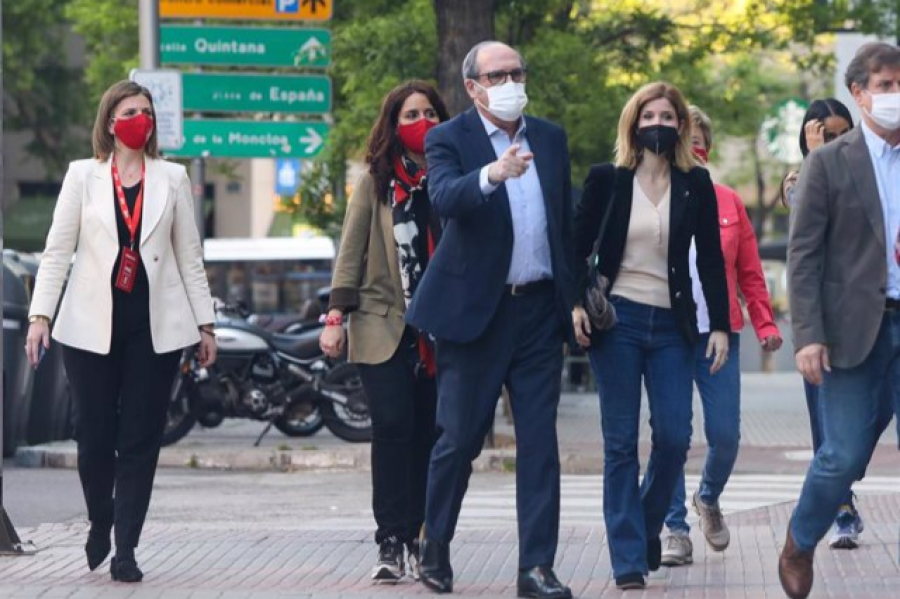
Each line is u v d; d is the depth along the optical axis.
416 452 20.97
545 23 54.22
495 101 18.48
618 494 19.88
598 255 19.88
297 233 92.94
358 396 43.53
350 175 59.53
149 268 20.34
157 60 44.50
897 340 17.62
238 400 43.03
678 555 21.92
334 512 30.45
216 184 117.62
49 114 103.69
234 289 80.38
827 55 57.91
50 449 39.53
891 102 17.31
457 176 18.66
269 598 18.95
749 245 22.73
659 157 19.84
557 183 19.03
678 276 19.72
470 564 22.11
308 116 56.88
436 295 18.92
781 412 58.62
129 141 20.34
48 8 98.19
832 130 22.66
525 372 18.98
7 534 23.44
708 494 22.84
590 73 53.50
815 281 17.67
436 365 19.30
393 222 20.34
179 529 26.02
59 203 20.53
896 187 17.64
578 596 19.33
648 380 19.91
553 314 19.03
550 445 18.94
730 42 57.28
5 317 39.44
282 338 43.50
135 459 20.44
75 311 20.30
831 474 17.86
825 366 17.69
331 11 50.75
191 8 50.31
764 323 22.70
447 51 40.94
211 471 39.25
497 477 36.69
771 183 125.75
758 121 65.12
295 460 39.69
